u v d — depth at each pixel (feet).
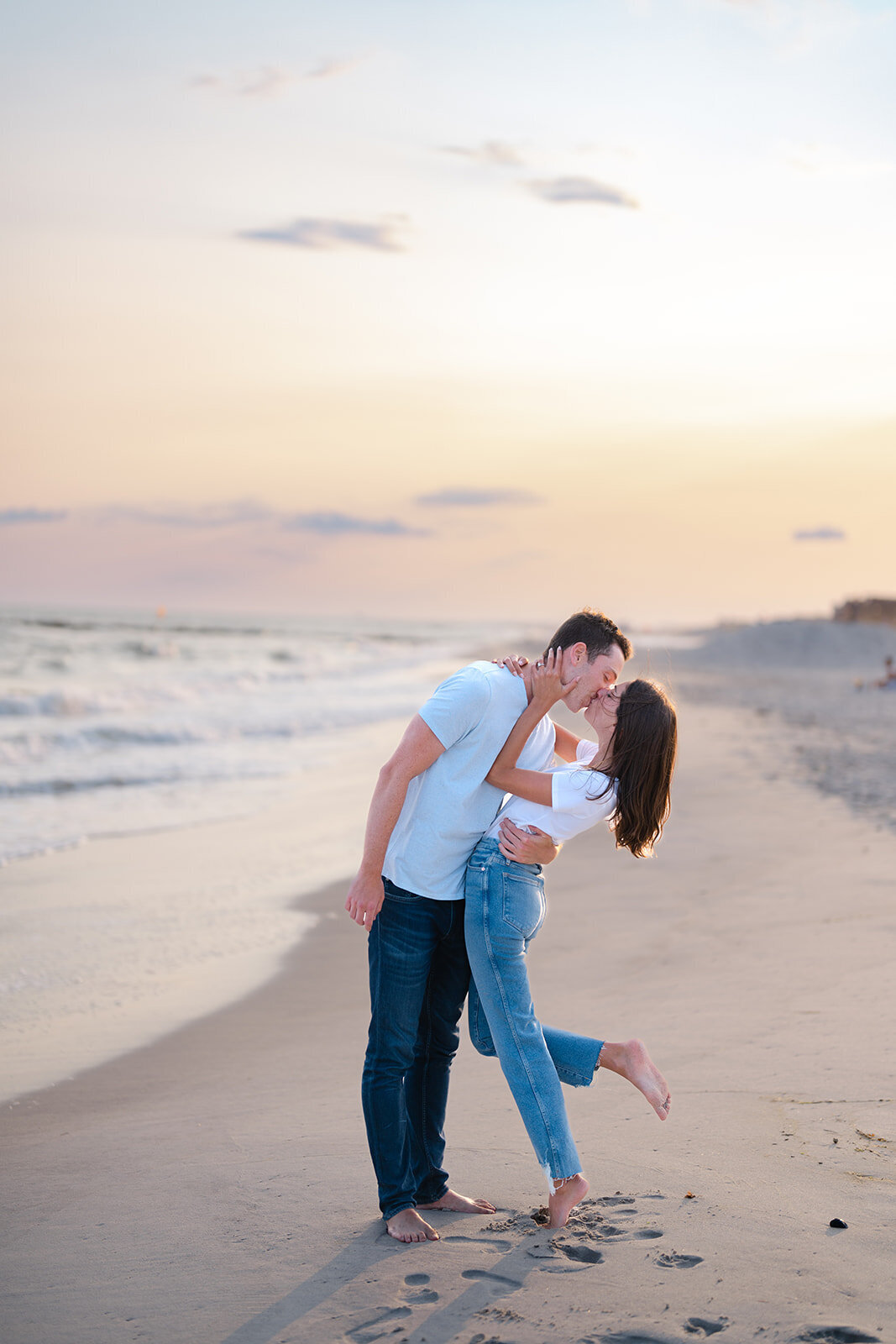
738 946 16.63
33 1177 9.48
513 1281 7.34
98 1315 7.13
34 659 103.04
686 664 150.10
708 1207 8.27
